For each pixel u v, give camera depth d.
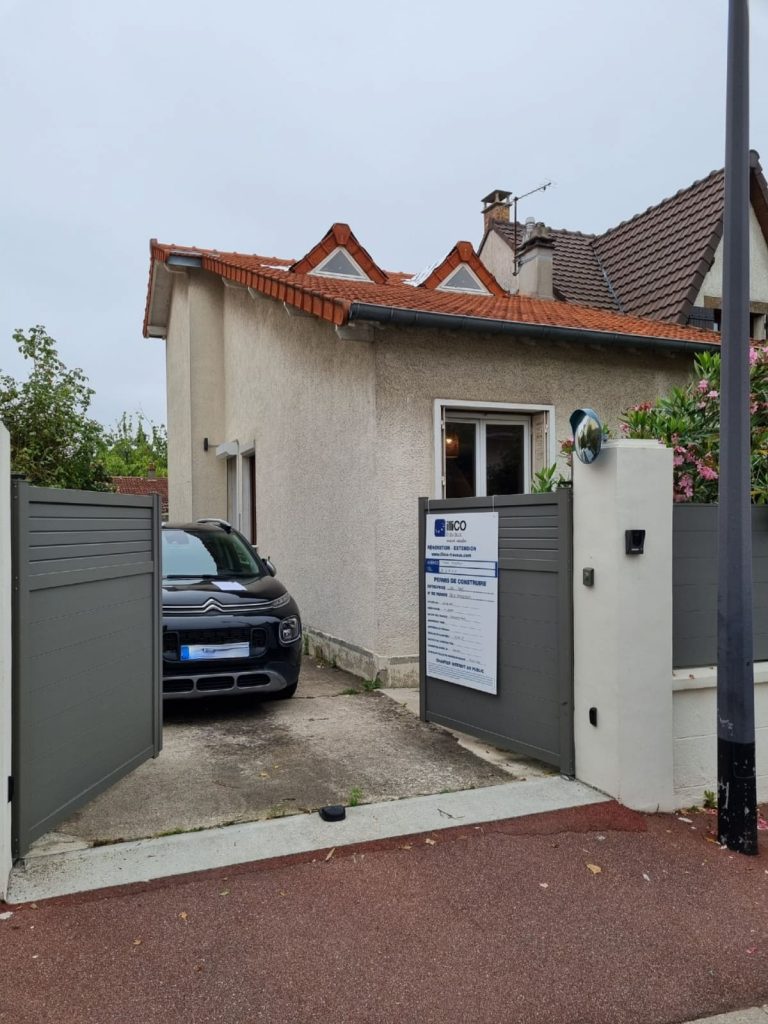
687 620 4.93
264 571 7.42
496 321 7.26
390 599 7.39
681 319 11.89
